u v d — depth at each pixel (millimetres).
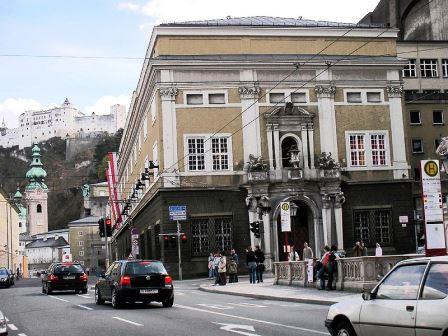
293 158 51438
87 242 143125
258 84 52281
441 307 8812
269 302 24391
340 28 54781
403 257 23469
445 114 67188
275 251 50656
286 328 15180
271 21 58125
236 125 51750
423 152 66188
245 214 50969
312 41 54312
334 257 26766
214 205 50531
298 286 30781
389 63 54594
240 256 50312
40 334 15836
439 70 69938
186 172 50469
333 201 51906
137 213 68688
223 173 51000
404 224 51250
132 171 80000
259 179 50531
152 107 54812
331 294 24906
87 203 148750
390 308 9547
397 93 54750
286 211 33531
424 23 72938
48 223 194875
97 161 196375
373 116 54094
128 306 23922
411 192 53688
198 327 16016
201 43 52625
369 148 53562
